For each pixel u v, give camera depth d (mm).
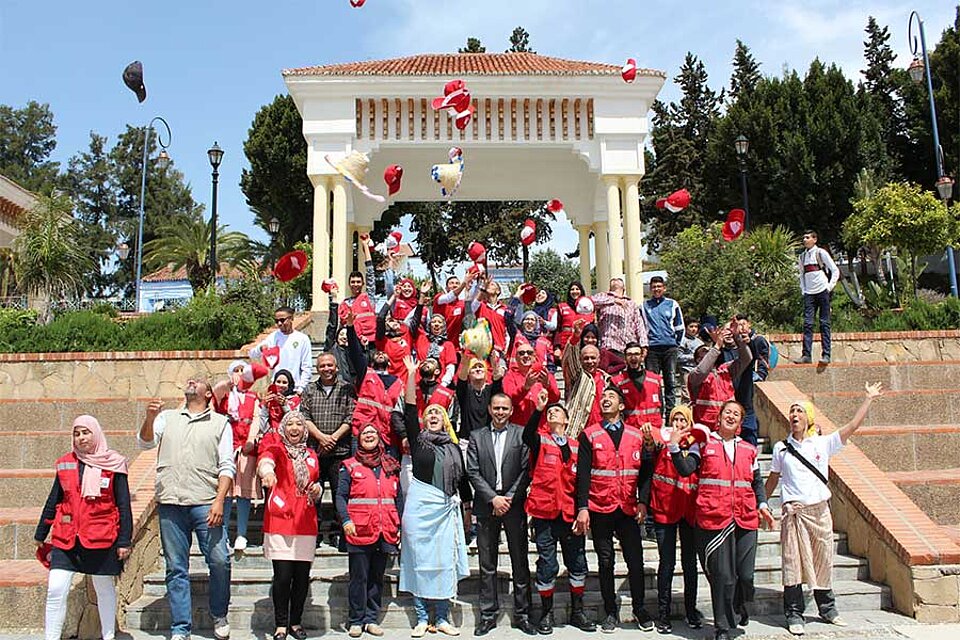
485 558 6848
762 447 10148
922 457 10078
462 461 7016
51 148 67500
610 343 10320
